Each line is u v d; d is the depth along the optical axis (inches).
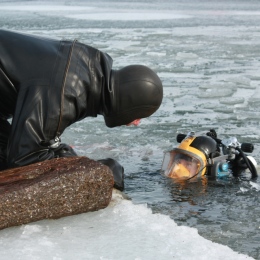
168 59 547.5
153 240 168.1
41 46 198.8
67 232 171.5
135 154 261.0
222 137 286.5
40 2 1369.3
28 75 193.0
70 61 196.1
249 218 192.4
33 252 158.4
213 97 383.6
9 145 191.6
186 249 162.9
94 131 300.5
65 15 998.4
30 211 173.2
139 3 1295.5
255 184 223.0
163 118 325.7
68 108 192.7
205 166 225.8
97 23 866.8
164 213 195.5
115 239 168.2
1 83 195.8
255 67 501.7
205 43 651.5
